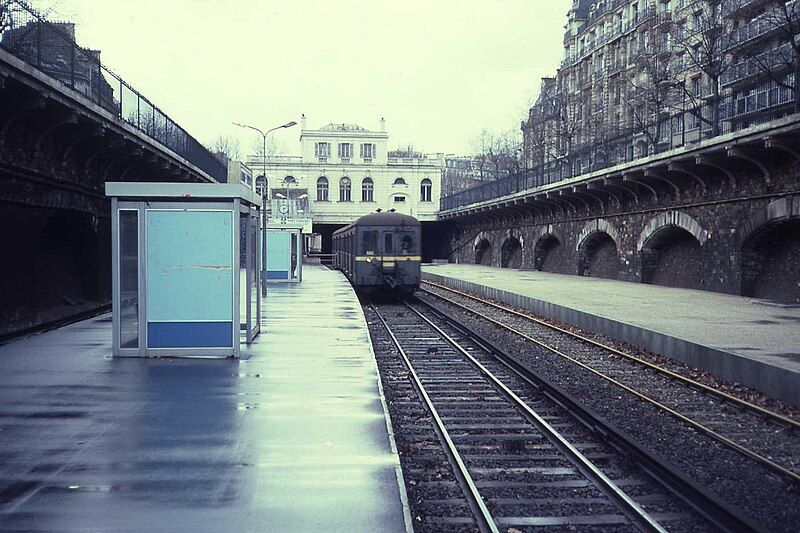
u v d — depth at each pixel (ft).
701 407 31.81
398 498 16.56
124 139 55.72
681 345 42.88
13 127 42.37
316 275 121.70
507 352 47.37
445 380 38.06
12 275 48.67
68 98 43.42
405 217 88.48
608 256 111.65
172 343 35.45
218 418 23.75
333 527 14.84
